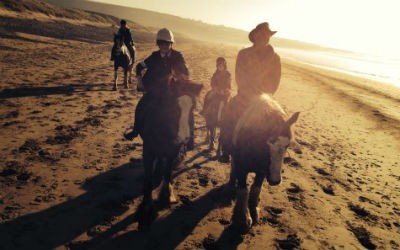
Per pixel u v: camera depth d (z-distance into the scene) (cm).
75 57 2267
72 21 5262
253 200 479
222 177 637
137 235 437
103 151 705
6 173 562
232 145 453
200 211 510
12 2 4359
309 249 445
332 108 1545
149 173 452
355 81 2892
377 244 476
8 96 1060
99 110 1016
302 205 563
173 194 527
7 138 718
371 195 643
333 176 715
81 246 404
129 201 514
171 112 423
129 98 1213
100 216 470
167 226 464
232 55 4338
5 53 1945
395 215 572
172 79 441
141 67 475
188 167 669
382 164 840
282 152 379
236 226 460
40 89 1202
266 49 477
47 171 588
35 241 405
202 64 2702
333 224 515
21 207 472
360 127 1235
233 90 1608
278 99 1591
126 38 1395
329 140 1004
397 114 1554
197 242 436
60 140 740
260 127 394
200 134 893
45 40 2861
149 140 435
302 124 1159
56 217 457
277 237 464
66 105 1027
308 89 2075
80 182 562
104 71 1806
